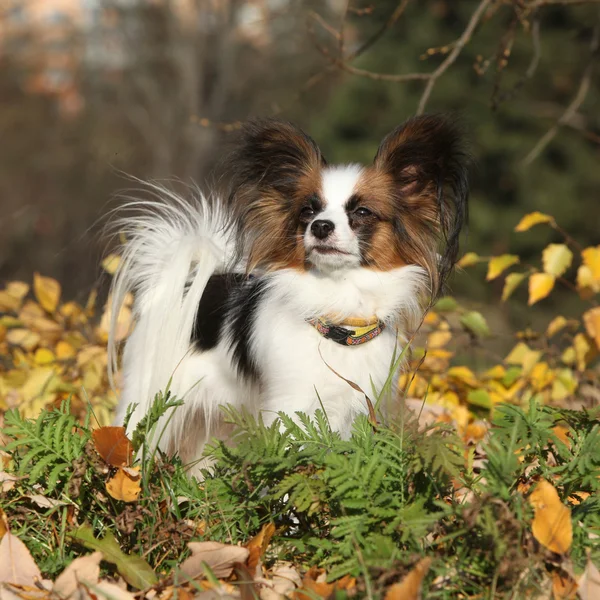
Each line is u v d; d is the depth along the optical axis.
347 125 20.06
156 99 27.56
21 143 29.55
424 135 4.93
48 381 6.00
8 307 6.96
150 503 3.62
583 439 3.59
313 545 3.43
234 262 5.37
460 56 18.66
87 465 3.63
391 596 2.81
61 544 3.46
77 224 27.91
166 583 3.20
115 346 5.99
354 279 4.85
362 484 3.32
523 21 6.47
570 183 18.77
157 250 5.54
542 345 6.70
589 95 18.55
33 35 30.30
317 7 19.86
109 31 27.72
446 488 3.41
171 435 5.42
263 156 5.17
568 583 3.11
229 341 5.29
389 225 4.96
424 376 6.49
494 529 3.01
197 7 26.58
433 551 3.22
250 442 3.51
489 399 5.93
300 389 4.79
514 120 18.62
